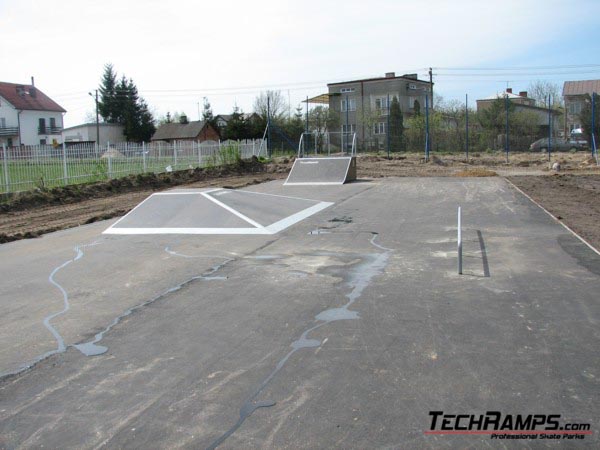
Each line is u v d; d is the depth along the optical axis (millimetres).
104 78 80250
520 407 3785
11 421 3785
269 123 38875
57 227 12852
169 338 5309
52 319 6000
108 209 16688
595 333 5156
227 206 12844
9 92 68250
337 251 9203
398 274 7527
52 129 70938
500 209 13688
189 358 4801
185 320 5824
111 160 23969
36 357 4930
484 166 31109
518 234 10281
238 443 3406
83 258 9188
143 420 3738
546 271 7484
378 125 56312
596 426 3539
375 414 3723
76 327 5711
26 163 19891
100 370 4602
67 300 6715
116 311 6215
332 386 4160
